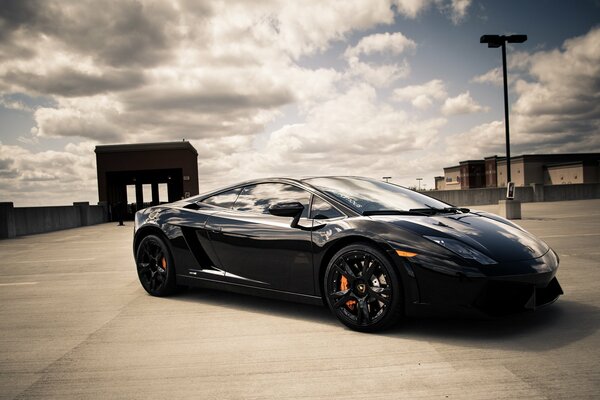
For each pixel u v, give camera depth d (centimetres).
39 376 242
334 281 312
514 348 258
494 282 266
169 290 432
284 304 387
